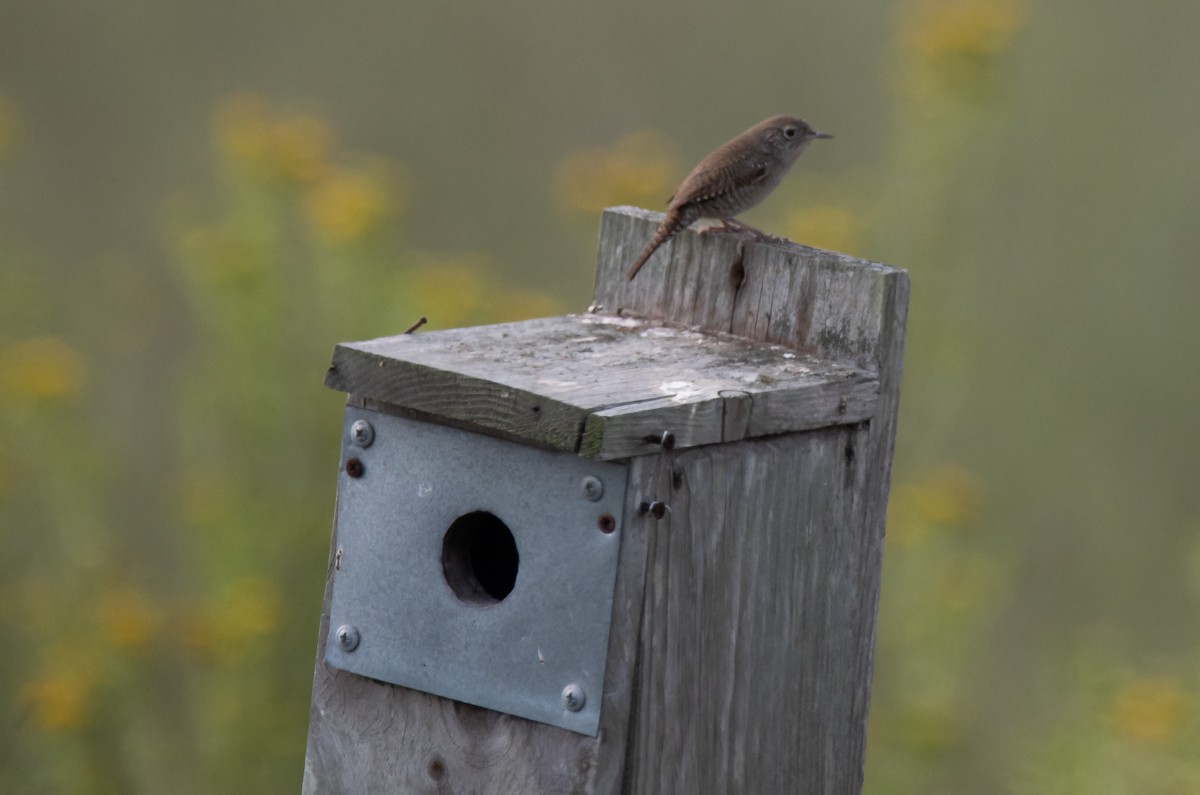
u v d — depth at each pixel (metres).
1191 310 18.12
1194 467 17.17
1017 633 15.34
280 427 12.52
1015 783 11.59
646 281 6.63
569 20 21.50
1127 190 18.66
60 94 20.48
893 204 13.56
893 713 11.67
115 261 17.12
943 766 11.53
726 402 5.55
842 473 6.11
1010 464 17.09
